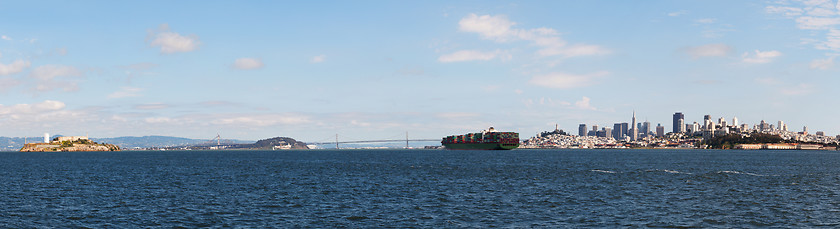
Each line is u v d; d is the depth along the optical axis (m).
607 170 138.25
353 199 72.88
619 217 57.31
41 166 176.88
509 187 88.88
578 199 72.19
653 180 103.25
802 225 52.56
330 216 58.75
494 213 60.19
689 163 191.12
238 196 76.69
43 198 75.25
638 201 70.12
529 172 129.12
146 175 123.00
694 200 71.19
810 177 112.38
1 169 155.50
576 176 114.44
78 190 86.19
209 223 54.88
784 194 78.31
